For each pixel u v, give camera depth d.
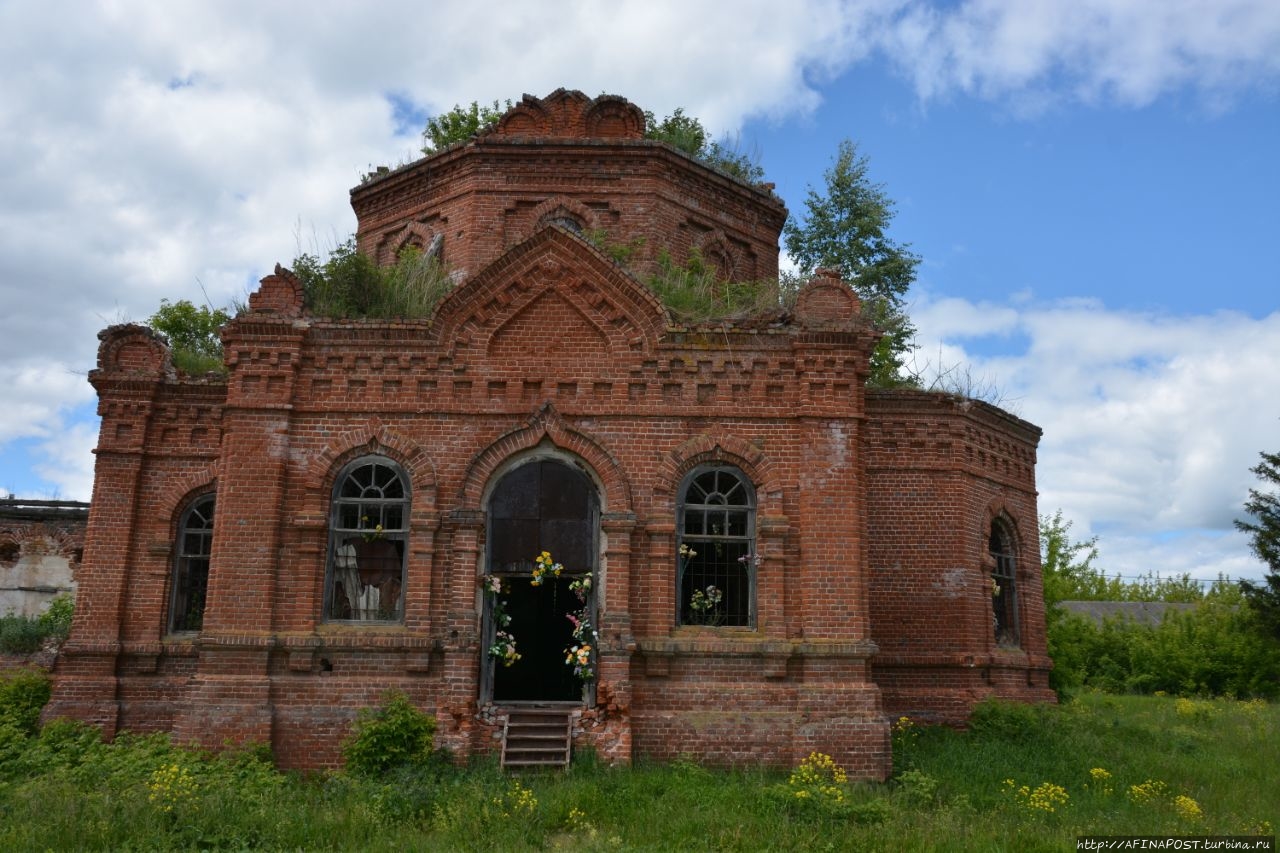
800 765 16.11
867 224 32.59
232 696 16.45
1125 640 48.06
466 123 37.66
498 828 12.90
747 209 25.59
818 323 17.95
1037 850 12.33
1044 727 19.94
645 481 17.50
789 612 17.12
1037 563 24.00
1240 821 14.30
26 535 28.17
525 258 18.08
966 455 21.89
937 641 21.00
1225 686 44.00
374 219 25.88
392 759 15.88
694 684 16.89
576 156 23.58
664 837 12.88
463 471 17.48
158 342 21.77
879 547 21.36
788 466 17.59
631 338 17.94
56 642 24.69
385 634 16.89
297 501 17.38
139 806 13.14
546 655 21.38
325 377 17.80
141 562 21.02
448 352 17.81
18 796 14.16
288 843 12.50
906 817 13.80
